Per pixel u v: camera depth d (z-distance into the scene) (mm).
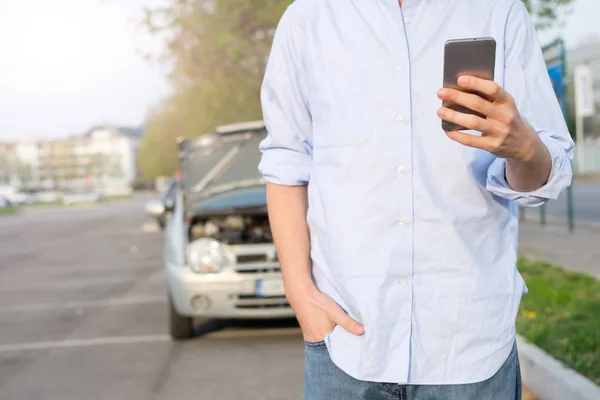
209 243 5996
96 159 145375
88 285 10734
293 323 6922
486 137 1248
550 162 1354
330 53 1556
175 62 14406
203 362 5609
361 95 1507
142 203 65000
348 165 1508
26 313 8492
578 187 28172
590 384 3633
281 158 1671
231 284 5883
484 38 1233
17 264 14844
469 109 1239
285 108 1668
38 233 25750
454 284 1473
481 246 1487
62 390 5023
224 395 4719
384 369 1483
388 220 1484
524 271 7590
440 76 1479
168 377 5227
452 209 1471
